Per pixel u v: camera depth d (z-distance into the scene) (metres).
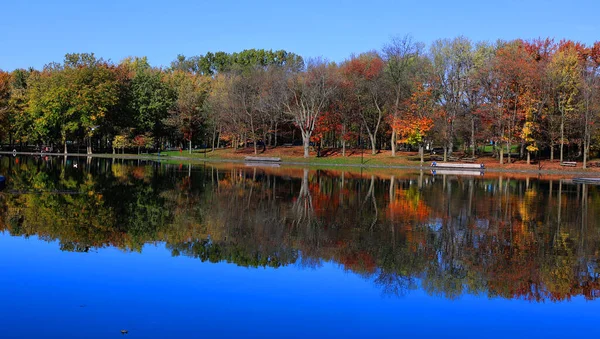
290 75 70.94
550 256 13.73
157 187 29.02
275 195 26.34
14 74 88.25
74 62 75.88
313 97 63.88
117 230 15.84
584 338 8.52
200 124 77.88
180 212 19.77
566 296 10.59
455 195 27.73
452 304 9.99
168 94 82.12
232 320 8.89
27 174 35.47
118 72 76.88
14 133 78.69
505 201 25.34
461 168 55.53
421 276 11.72
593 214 21.25
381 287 10.87
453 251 14.05
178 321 8.77
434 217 19.80
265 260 12.77
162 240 14.66
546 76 54.53
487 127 59.41
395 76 62.28
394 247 14.41
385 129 73.44
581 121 54.16
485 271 12.22
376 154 68.00
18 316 8.80
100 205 20.92
